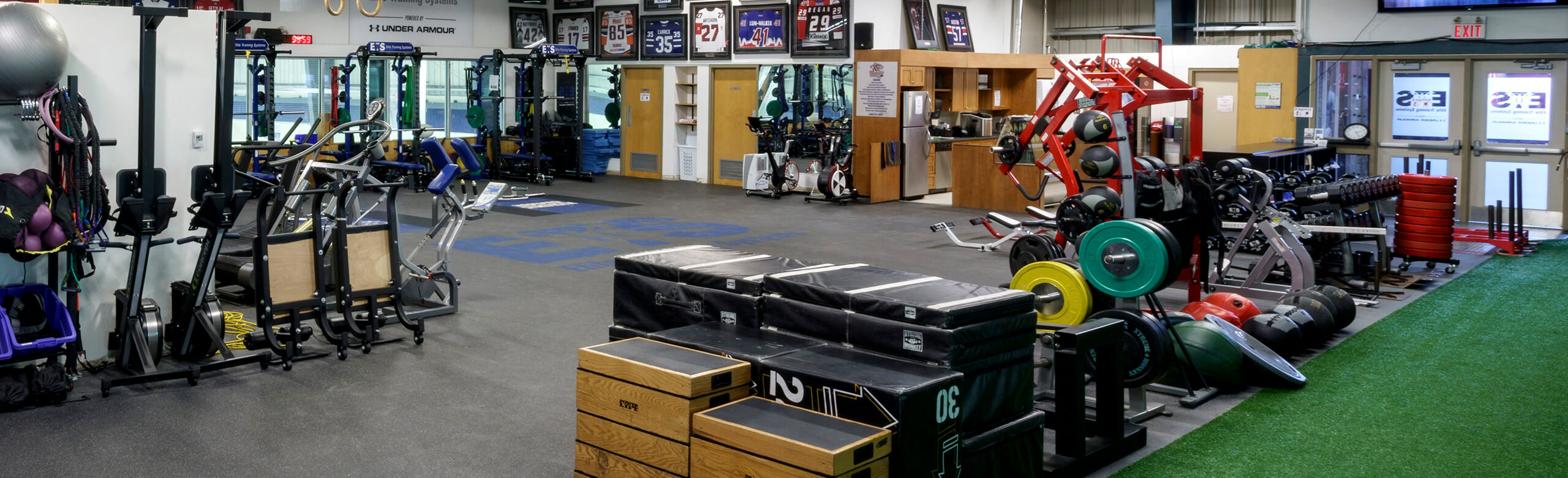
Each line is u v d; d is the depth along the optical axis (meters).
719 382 3.07
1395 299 7.10
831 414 3.00
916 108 13.15
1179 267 4.47
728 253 4.14
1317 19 11.73
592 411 3.30
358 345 5.61
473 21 15.70
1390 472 3.88
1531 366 5.36
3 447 4.00
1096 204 6.28
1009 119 12.46
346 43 14.48
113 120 5.11
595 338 5.89
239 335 5.84
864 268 3.80
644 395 3.12
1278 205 7.41
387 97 14.91
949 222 11.12
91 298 5.21
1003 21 15.52
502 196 13.12
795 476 2.73
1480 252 9.06
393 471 3.81
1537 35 10.39
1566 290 7.39
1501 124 10.75
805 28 13.88
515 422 4.40
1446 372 5.26
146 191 4.75
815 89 14.52
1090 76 7.40
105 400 4.63
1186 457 4.02
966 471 3.18
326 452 4.01
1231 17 14.79
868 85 13.17
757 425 2.87
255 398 4.69
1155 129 14.02
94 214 4.73
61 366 4.61
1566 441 4.22
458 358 5.43
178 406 4.56
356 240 5.59
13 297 4.81
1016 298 3.31
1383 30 11.28
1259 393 4.89
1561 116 10.38
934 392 2.96
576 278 7.72
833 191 12.59
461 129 15.94
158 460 3.89
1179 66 13.65
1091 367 4.53
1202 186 6.21
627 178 16.05
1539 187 10.64
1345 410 4.62
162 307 5.48
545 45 14.45
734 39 14.66
